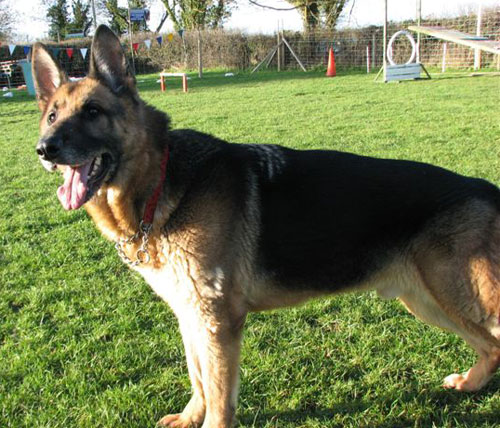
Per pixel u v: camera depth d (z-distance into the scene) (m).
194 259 2.63
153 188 2.70
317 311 3.88
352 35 29.41
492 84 17.16
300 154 2.91
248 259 2.74
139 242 2.79
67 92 2.85
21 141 10.97
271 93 18.11
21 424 2.78
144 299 4.07
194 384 2.90
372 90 17.52
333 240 2.73
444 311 2.83
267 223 2.72
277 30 31.41
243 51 32.66
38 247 5.05
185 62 34.12
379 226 2.72
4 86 29.16
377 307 3.90
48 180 7.56
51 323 3.75
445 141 8.71
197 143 2.85
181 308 2.76
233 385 2.71
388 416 2.84
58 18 45.72
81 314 3.86
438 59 26.25
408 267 2.80
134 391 3.00
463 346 3.45
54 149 2.58
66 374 3.17
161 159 2.73
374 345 3.43
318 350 3.42
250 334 3.62
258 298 2.85
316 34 30.28
